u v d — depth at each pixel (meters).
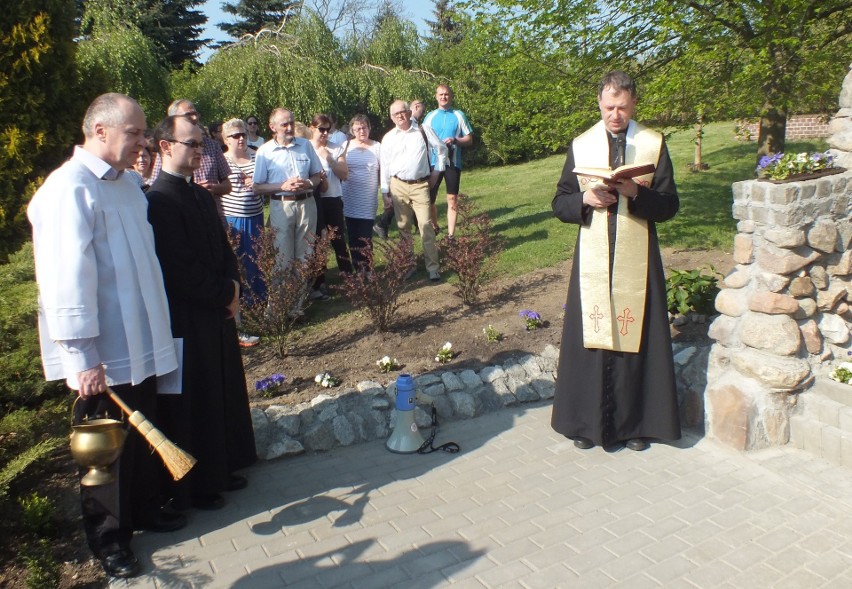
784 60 7.34
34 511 3.46
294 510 3.78
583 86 8.35
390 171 7.36
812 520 3.56
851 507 3.67
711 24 7.37
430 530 3.56
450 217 8.94
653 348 4.28
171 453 2.83
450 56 21.47
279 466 4.31
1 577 3.19
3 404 3.72
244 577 3.21
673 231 8.57
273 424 4.50
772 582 3.10
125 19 18.67
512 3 8.00
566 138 8.42
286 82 17.53
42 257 2.89
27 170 5.00
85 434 2.76
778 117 8.32
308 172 6.36
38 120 5.03
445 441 4.58
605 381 4.27
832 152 4.35
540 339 5.71
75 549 3.41
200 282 3.55
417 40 22.69
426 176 7.24
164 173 3.56
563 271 7.31
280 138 6.23
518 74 8.51
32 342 3.76
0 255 4.97
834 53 7.62
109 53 15.55
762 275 4.23
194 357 3.62
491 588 3.10
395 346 5.66
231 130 6.30
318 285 6.96
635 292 4.20
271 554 3.39
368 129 7.62
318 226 7.07
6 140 4.95
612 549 3.37
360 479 4.12
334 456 4.44
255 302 5.59
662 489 3.91
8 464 3.34
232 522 3.67
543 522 3.61
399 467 4.25
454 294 6.74
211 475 3.70
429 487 4.00
